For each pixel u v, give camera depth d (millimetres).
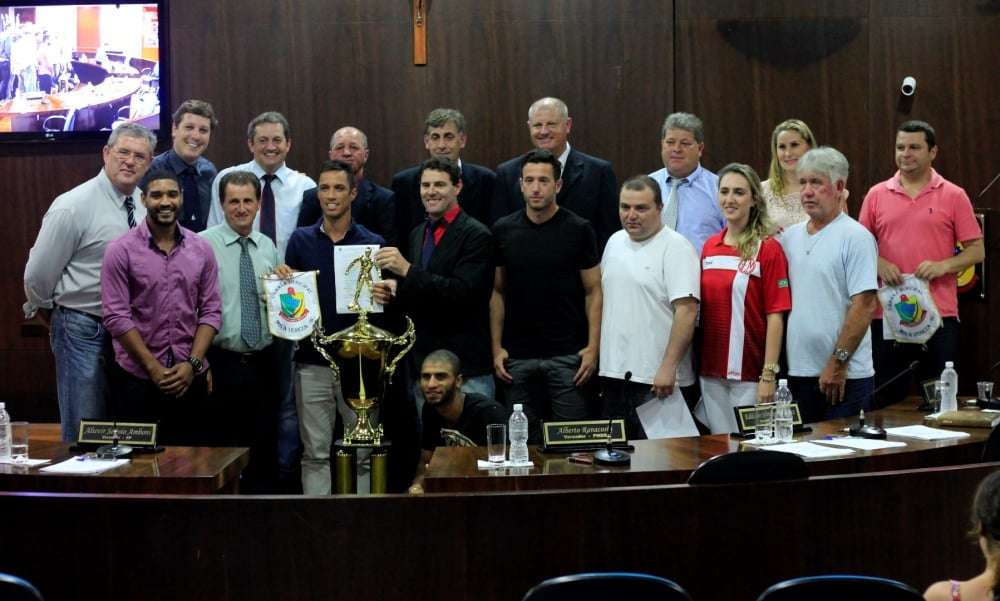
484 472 3764
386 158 6879
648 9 6840
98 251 5203
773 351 4887
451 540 3293
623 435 4145
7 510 3311
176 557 3293
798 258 4945
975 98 6848
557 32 6855
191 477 3764
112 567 3305
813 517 3432
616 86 6855
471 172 5828
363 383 4555
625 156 6867
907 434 4363
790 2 6840
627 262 5121
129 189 5270
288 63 6848
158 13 6727
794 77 6859
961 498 3545
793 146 5469
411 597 3299
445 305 5055
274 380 5422
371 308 4934
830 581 2365
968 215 5672
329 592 3293
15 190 6922
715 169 6906
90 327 5207
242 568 3285
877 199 5855
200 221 5910
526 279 5184
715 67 6859
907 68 6855
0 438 4062
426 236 5254
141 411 4797
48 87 6781
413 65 6855
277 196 5828
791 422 4316
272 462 5414
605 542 3328
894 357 5785
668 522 3352
